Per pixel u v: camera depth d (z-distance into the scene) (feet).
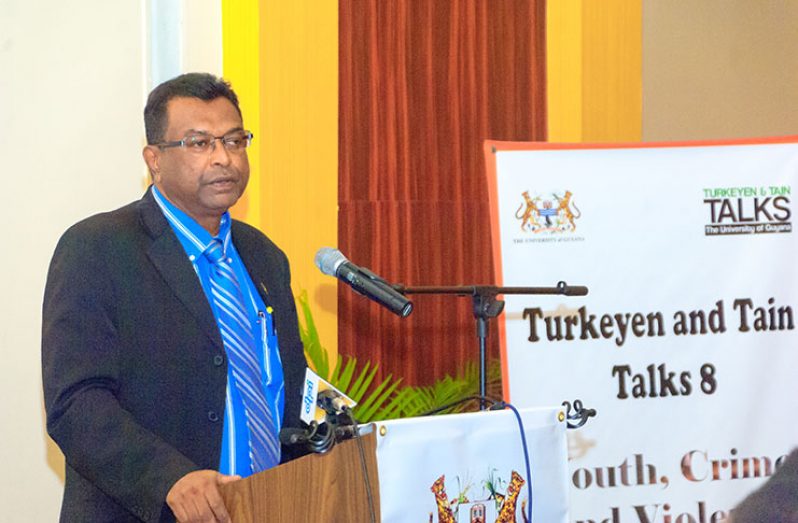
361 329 15.70
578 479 11.51
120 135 13.11
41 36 12.71
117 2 13.08
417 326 16.06
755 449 11.79
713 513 11.71
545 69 16.74
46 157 12.74
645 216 11.71
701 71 18.35
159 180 8.60
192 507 6.42
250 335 8.55
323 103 15.40
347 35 15.61
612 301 11.62
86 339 7.74
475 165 16.39
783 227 11.91
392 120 15.87
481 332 9.03
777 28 19.20
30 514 12.66
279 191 15.14
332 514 6.32
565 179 11.62
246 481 6.19
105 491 7.18
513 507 7.17
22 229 12.63
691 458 11.68
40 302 12.71
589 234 11.62
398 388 15.87
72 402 7.44
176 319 8.16
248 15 14.70
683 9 18.16
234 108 8.67
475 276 16.40
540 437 7.41
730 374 11.76
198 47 13.87
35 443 12.67
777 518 11.72
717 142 11.85
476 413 7.00
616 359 11.60
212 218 8.66
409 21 15.97
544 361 11.50
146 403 7.97
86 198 12.94
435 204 16.14
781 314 11.86
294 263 15.28
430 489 6.70
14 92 12.59
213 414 8.11
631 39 17.33
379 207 15.84
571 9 16.84
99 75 12.99
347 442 6.40
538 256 11.51
